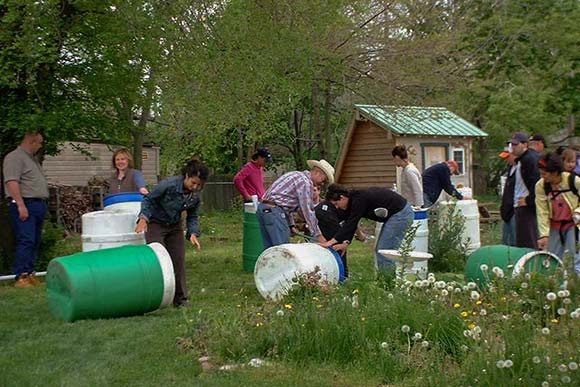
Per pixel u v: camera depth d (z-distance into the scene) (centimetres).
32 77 1133
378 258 885
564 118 3172
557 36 3025
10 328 717
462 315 614
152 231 822
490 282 718
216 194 3061
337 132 3228
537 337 550
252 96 1382
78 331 702
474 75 2777
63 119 1128
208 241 1753
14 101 1137
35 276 1033
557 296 617
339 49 1808
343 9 1703
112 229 889
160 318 758
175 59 1197
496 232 1658
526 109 2786
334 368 575
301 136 2977
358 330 601
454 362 573
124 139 1277
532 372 496
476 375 511
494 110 2816
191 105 1388
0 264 1120
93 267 746
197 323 683
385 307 628
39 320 755
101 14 1146
